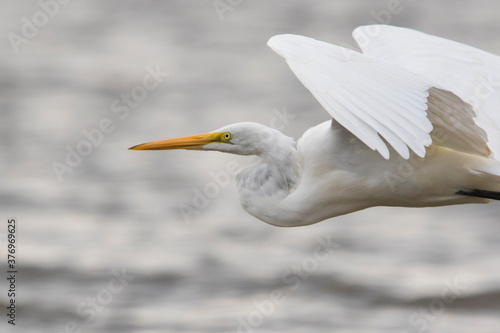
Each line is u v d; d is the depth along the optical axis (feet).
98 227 46.96
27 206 49.90
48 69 83.30
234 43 93.40
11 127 65.00
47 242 44.73
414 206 22.59
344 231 46.32
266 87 77.66
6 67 83.61
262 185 22.58
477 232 46.16
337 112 15.42
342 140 21.30
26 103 72.33
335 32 95.20
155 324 36.42
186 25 101.09
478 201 22.12
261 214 22.74
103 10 108.68
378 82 15.98
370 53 22.40
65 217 48.34
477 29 95.66
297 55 16.93
